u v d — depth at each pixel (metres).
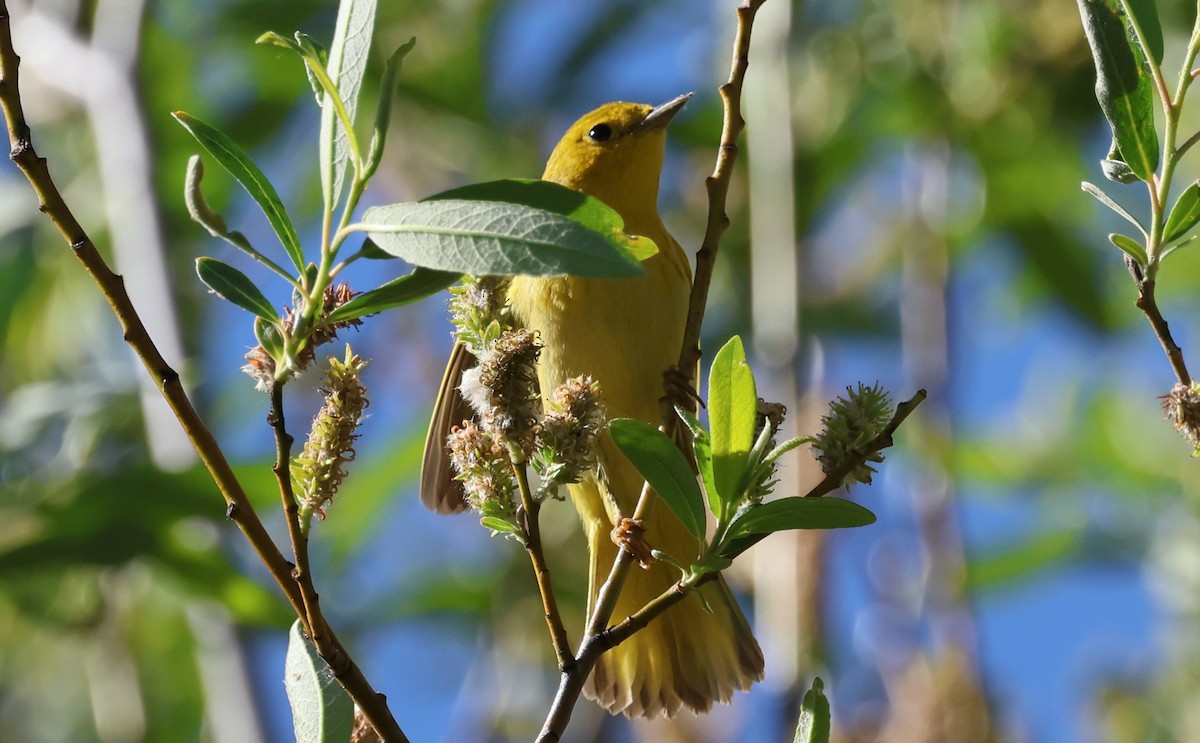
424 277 4.11
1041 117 12.07
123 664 11.77
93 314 13.43
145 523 9.54
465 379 4.55
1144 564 12.84
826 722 4.29
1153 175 4.68
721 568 4.48
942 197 11.54
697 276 5.14
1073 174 12.43
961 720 8.80
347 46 4.02
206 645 9.92
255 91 13.80
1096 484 13.23
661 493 4.57
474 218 3.74
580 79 13.08
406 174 12.88
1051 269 12.70
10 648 12.96
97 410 10.20
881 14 12.36
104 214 13.23
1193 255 13.43
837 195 13.59
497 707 12.08
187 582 9.62
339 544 12.65
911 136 12.10
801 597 8.79
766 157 10.24
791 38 11.68
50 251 13.34
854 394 4.71
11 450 10.09
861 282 13.96
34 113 13.23
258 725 9.60
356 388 4.43
